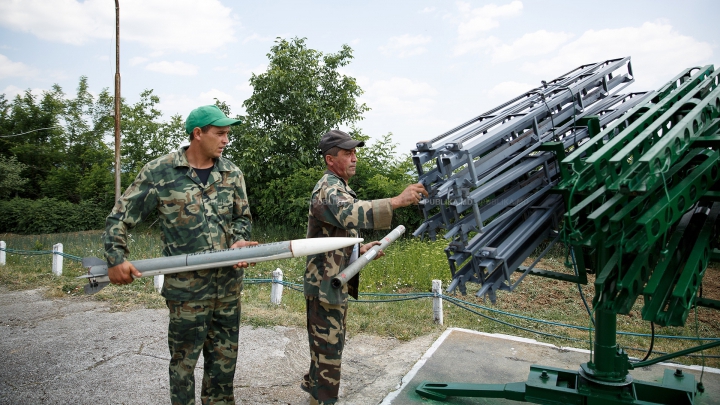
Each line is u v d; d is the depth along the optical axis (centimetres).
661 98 313
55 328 541
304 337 507
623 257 243
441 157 267
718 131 255
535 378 318
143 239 1245
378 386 380
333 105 1475
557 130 334
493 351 448
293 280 788
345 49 1472
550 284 742
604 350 291
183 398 280
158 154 1942
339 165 309
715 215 259
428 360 425
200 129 285
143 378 399
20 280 816
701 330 538
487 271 277
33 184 2706
